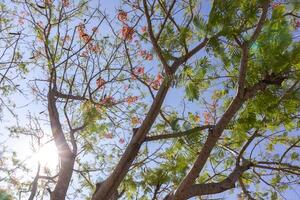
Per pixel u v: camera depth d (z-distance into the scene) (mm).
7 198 7348
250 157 6859
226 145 7309
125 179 7258
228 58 5566
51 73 7641
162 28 6410
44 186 7484
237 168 6293
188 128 6184
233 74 6371
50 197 6414
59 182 6582
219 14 5074
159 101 6285
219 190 5715
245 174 7789
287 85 5953
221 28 5113
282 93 5910
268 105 5949
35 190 6633
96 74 8156
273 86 5891
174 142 6988
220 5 5074
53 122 7258
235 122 6082
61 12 8172
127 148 6191
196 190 5539
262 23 5117
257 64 5605
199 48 6215
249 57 5461
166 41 6340
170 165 7141
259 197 7707
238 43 5199
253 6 5090
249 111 6051
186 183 5410
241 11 5121
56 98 7570
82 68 8344
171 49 6211
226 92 6805
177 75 5938
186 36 6160
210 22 5105
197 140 6035
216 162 7855
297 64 5500
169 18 6457
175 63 6109
